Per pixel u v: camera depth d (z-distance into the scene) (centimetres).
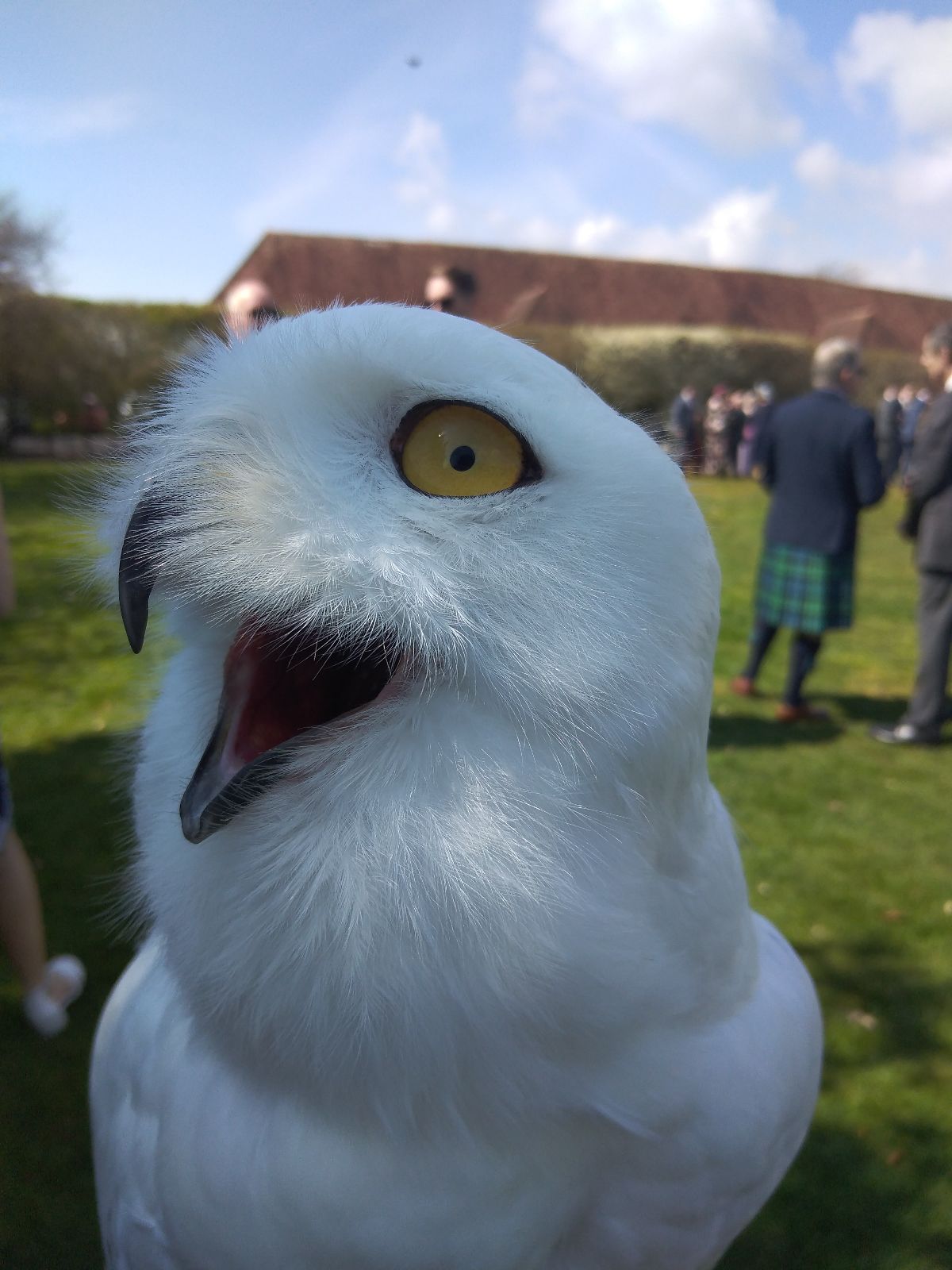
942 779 466
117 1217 107
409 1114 80
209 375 84
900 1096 260
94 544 94
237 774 74
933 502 486
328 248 3419
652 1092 90
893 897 356
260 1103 87
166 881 83
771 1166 109
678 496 80
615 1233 100
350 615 72
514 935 73
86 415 1841
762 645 570
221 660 85
